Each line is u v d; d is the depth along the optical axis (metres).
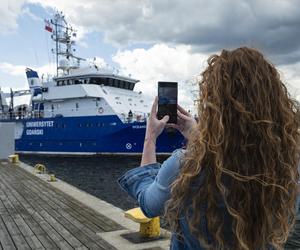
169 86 1.67
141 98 36.91
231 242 1.28
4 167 18.47
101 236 6.42
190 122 1.64
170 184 1.37
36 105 38.88
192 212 1.30
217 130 1.29
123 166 30.66
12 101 43.41
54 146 36.28
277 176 1.28
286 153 1.30
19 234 6.59
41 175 15.45
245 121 1.28
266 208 1.26
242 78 1.33
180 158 1.37
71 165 32.03
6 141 22.08
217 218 1.27
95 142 33.78
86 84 34.59
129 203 16.00
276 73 1.38
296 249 6.57
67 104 35.81
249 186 1.26
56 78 36.47
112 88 35.72
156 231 6.32
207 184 1.28
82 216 7.99
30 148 38.03
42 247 5.81
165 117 1.64
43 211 8.54
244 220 1.25
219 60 1.40
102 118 33.56
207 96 1.36
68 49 40.09
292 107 1.37
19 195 10.74
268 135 1.28
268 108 1.31
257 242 1.27
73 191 11.43
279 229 1.30
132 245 5.92
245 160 1.27
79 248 5.77
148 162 1.57
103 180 24.25
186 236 1.33
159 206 1.39
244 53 1.38
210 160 1.29
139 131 32.00
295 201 1.34
